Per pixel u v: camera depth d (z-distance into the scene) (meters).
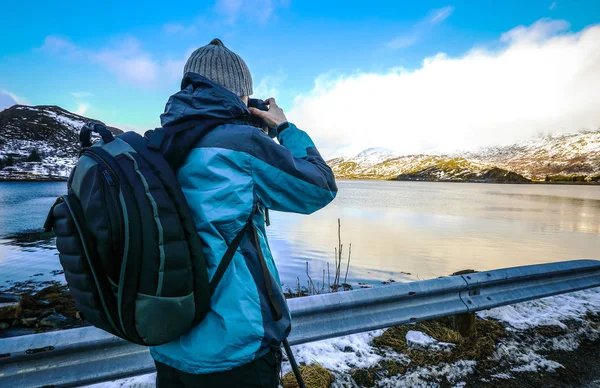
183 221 1.12
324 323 2.74
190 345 1.19
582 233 21.66
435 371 2.91
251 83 1.53
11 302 5.69
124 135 1.23
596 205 50.31
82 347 2.11
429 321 3.62
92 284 1.06
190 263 1.11
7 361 1.97
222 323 1.17
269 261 1.35
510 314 3.95
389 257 13.48
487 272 3.53
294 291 8.32
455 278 3.31
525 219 30.23
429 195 75.31
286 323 1.29
